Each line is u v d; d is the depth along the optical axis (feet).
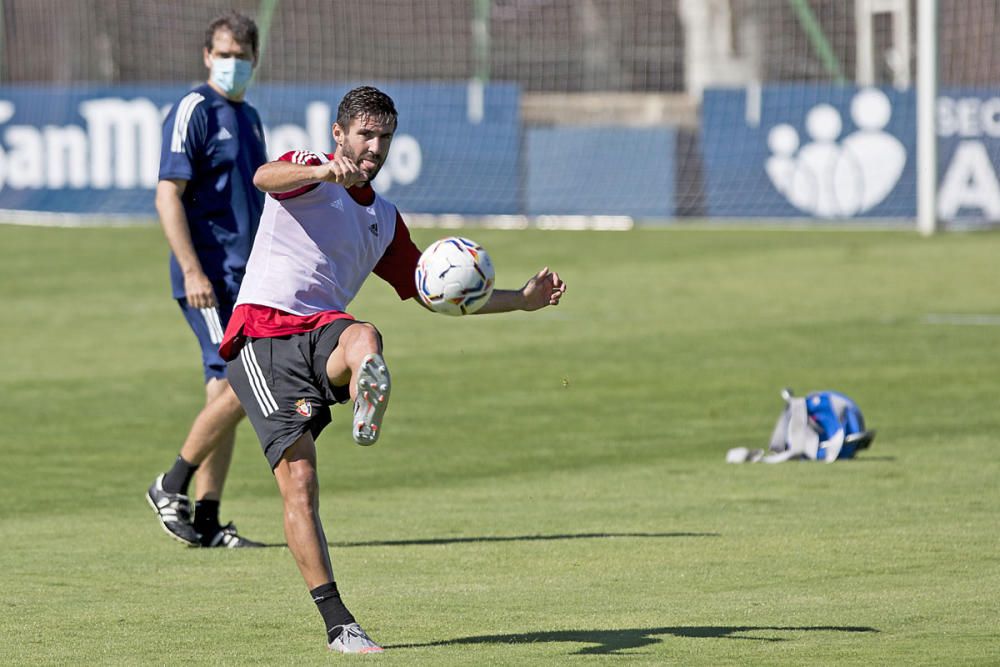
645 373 151.53
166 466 111.04
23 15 355.36
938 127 285.43
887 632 63.05
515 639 62.59
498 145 303.89
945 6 325.62
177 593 72.90
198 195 90.94
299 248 65.62
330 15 378.12
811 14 366.43
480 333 179.32
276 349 64.28
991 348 163.12
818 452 111.45
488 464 111.04
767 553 80.38
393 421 128.88
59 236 276.41
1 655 60.75
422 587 73.46
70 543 85.92
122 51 370.94
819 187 299.17
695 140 303.27
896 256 246.47
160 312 197.57
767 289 212.43
